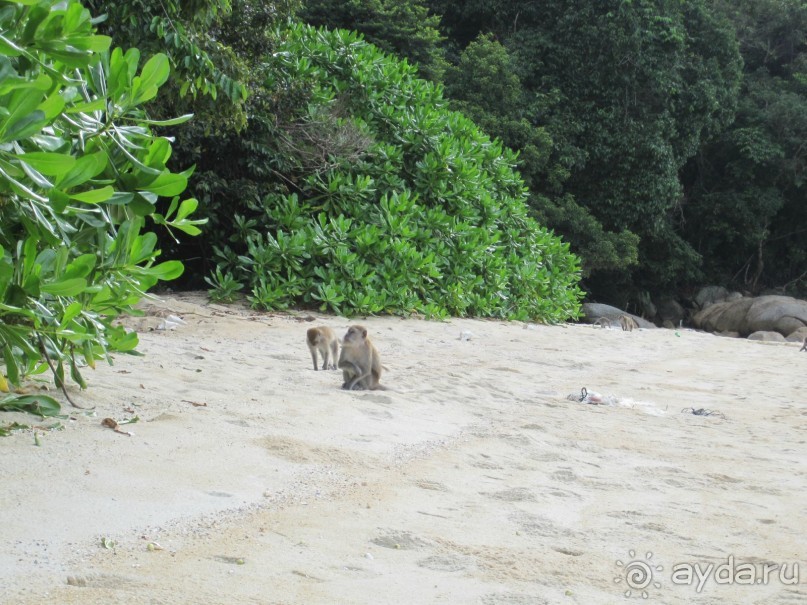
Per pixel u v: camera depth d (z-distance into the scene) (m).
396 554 4.87
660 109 36.62
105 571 4.14
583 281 39.34
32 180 5.98
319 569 4.50
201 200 17.73
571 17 36.38
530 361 14.27
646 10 35.97
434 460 7.08
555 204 35.00
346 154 18.77
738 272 44.56
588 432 8.79
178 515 5.03
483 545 5.14
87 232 7.05
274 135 17.89
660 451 8.16
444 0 38.66
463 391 10.47
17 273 6.26
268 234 17.19
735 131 41.31
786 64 45.69
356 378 9.56
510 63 35.06
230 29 14.80
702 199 42.56
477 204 22.16
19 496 4.94
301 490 5.84
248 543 4.76
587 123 36.16
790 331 36.41
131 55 6.80
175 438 6.53
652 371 14.52
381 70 21.62
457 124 23.69
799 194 42.94
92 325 7.20
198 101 13.34
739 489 6.93
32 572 4.02
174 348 11.21
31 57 5.28
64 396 7.36
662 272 40.50
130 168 7.13
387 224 18.66
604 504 6.27
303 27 21.39
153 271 7.25
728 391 12.71
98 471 5.55
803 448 8.65
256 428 7.18
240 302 16.73
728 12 45.47
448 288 19.55
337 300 16.77
